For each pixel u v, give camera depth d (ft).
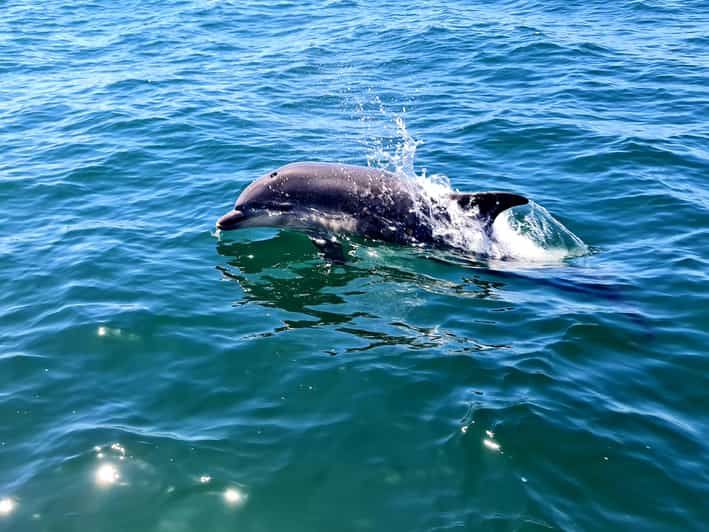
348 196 35.94
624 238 35.81
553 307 29.27
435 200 35.32
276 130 54.19
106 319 28.43
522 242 35.45
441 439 21.27
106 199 41.55
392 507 18.90
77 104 62.18
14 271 32.83
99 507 19.19
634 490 19.27
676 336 26.84
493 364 25.08
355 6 107.34
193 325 28.19
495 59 73.15
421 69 71.82
